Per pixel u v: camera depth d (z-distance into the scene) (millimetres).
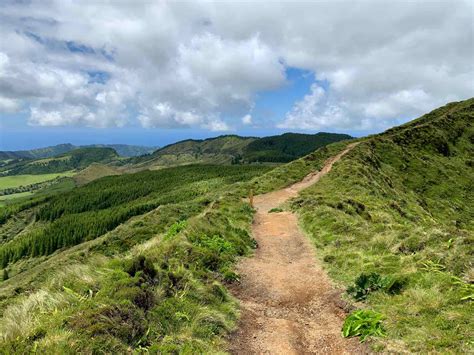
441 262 10016
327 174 40406
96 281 8562
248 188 38875
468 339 6445
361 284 9836
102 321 6461
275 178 43125
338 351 7504
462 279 8789
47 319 6582
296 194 34406
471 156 68938
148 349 6434
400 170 53688
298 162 50469
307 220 20734
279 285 11641
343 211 22297
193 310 8320
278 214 24891
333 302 9883
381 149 57906
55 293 8047
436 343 6543
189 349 6840
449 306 7695
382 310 8297
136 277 8492
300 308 10000
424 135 68188
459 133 76125
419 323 7359
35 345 5660
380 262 11414
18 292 19969
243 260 14148
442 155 65000
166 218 30297
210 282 10539
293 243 17047
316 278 11969
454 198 50094
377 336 7359
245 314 9508
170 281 9375
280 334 8383
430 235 12305
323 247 15234
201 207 33375
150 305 7879
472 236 10859
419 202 45125
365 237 14781
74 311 6781
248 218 22672
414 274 9641
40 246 113250
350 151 51781
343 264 12328
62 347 5633
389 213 25703
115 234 28000
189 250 12789
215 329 8047
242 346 7855
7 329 6340
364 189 32844
